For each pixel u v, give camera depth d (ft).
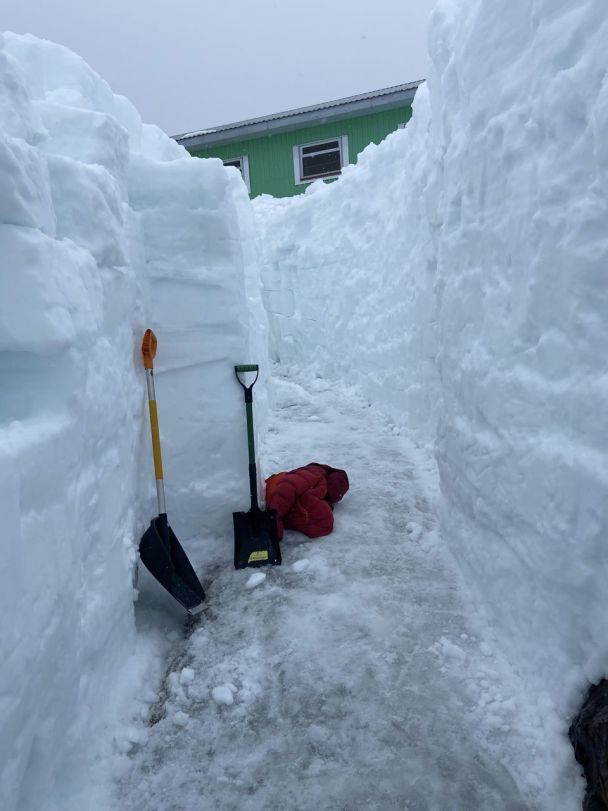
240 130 41.22
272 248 31.65
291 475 11.23
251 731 6.24
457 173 8.45
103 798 5.45
